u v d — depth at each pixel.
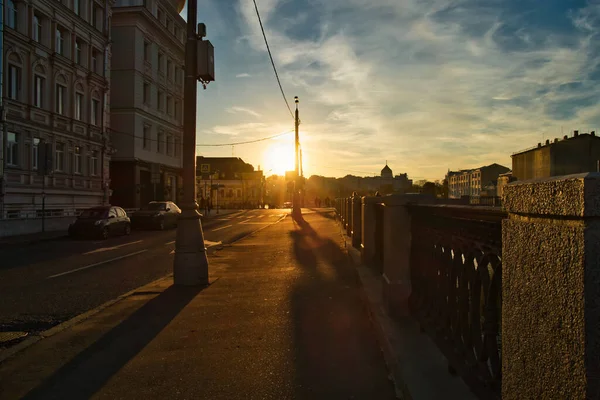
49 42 26.59
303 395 3.80
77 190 29.48
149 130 42.81
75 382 4.16
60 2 27.30
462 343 3.14
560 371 1.53
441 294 3.71
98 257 13.94
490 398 2.50
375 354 4.75
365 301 6.89
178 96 49.75
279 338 5.35
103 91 32.84
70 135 28.70
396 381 3.94
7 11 23.36
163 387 4.02
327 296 7.61
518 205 1.87
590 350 1.39
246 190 98.69
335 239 18.12
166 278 9.55
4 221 20.30
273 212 53.53
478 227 2.71
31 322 6.46
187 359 4.71
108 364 4.60
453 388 3.38
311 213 48.94
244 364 4.54
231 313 6.56
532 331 1.73
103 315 6.51
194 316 6.41
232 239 19.83
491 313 2.49
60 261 13.02
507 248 1.96
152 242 18.97
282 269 10.64
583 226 1.42
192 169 8.77
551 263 1.59
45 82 26.41
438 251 3.83
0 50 22.16
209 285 8.69
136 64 39.62
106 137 33.09
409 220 5.28
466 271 2.98
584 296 1.40
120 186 39.41
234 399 3.76
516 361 1.87
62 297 8.13
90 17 31.17
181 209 8.77
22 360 4.73
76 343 5.28
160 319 6.27
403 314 5.25
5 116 22.67
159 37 44.38
